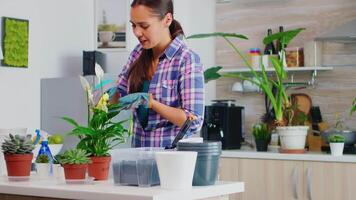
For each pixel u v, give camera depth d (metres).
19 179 2.36
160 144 2.63
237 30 5.41
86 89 2.42
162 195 1.88
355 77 4.93
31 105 5.04
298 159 4.44
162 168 2.03
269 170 4.56
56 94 5.03
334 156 4.30
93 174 2.32
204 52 5.55
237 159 4.70
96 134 2.32
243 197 4.66
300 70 5.02
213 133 4.95
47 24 5.21
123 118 4.30
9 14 4.90
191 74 2.57
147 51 2.73
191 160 2.03
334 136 4.38
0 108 4.79
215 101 5.16
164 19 2.62
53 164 2.46
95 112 2.35
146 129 2.67
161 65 2.66
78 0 5.52
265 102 5.19
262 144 4.81
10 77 4.88
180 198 1.95
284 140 4.59
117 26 5.55
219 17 5.49
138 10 2.57
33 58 5.08
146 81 2.72
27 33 5.02
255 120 5.27
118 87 2.89
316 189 4.37
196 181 2.14
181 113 2.49
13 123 4.88
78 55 5.50
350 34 4.60
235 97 5.37
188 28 5.62
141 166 2.10
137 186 2.13
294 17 5.18
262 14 5.30
